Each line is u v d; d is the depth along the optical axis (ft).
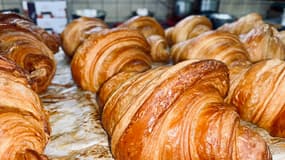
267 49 0.87
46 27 1.42
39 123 0.53
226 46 0.81
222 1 1.77
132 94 0.55
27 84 0.53
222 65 0.56
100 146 0.58
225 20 1.42
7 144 0.45
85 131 0.63
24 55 0.71
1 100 0.48
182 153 0.47
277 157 0.55
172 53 0.96
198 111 0.49
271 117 0.60
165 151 0.48
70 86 0.82
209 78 0.52
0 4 1.59
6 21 0.81
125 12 1.78
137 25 1.03
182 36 1.06
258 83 0.62
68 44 0.99
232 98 0.65
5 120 0.46
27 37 0.77
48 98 0.75
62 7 1.42
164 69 0.56
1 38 0.73
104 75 0.75
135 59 0.77
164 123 0.48
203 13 1.58
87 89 0.79
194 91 0.50
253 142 0.48
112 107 0.57
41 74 0.72
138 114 0.49
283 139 0.60
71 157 0.55
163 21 1.70
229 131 0.47
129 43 0.77
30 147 0.48
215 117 0.48
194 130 0.47
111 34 0.76
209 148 0.46
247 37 0.91
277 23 1.58
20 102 0.50
